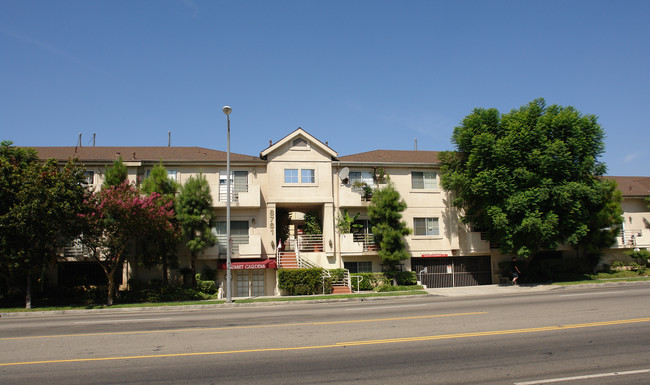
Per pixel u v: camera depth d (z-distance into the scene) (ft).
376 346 31.22
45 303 76.07
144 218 69.97
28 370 26.37
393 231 87.10
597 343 31.09
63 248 81.00
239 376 24.34
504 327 37.55
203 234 82.17
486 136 85.15
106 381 23.84
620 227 109.29
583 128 88.74
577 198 85.35
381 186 95.81
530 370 24.76
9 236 68.03
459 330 36.55
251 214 92.12
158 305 67.05
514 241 87.92
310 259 92.27
